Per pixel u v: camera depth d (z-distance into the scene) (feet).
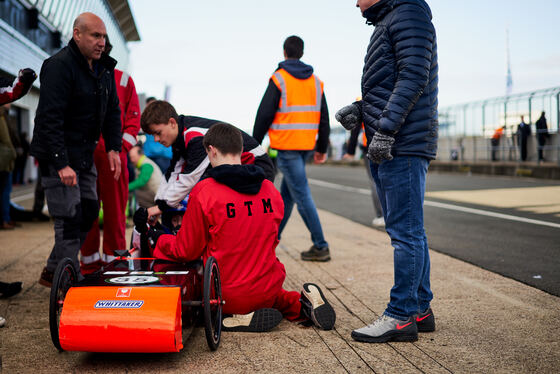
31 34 52.49
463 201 34.81
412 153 9.70
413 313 9.75
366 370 8.33
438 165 78.89
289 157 16.85
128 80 15.61
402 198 9.81
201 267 10.67
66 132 12.03
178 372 8.31
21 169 64.13
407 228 9.83
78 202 12.16
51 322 8.57
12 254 18.20
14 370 8.43
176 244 10.27
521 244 19.34
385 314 9.84
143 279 9.20
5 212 24.49
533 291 13.02
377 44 9.70
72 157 12.09
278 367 8.49
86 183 12.71
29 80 11.01
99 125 12.53
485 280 14.19
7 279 14.65
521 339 9.66
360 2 10.04
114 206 14.92
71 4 61.93
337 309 11.80
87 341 8.24
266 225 10.50
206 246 10.47
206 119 12.20
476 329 10.26
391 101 9.23
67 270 9.45
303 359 8.84
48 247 19.57
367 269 15.88
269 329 10.21
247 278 10.29
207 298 8.82
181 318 8.82
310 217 17.01
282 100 16.63
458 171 73.61
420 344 9.52
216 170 10.14
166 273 9.68
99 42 11.62
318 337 9.97
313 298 10.41
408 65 9.15
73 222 12.10
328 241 21.13
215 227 10.06
